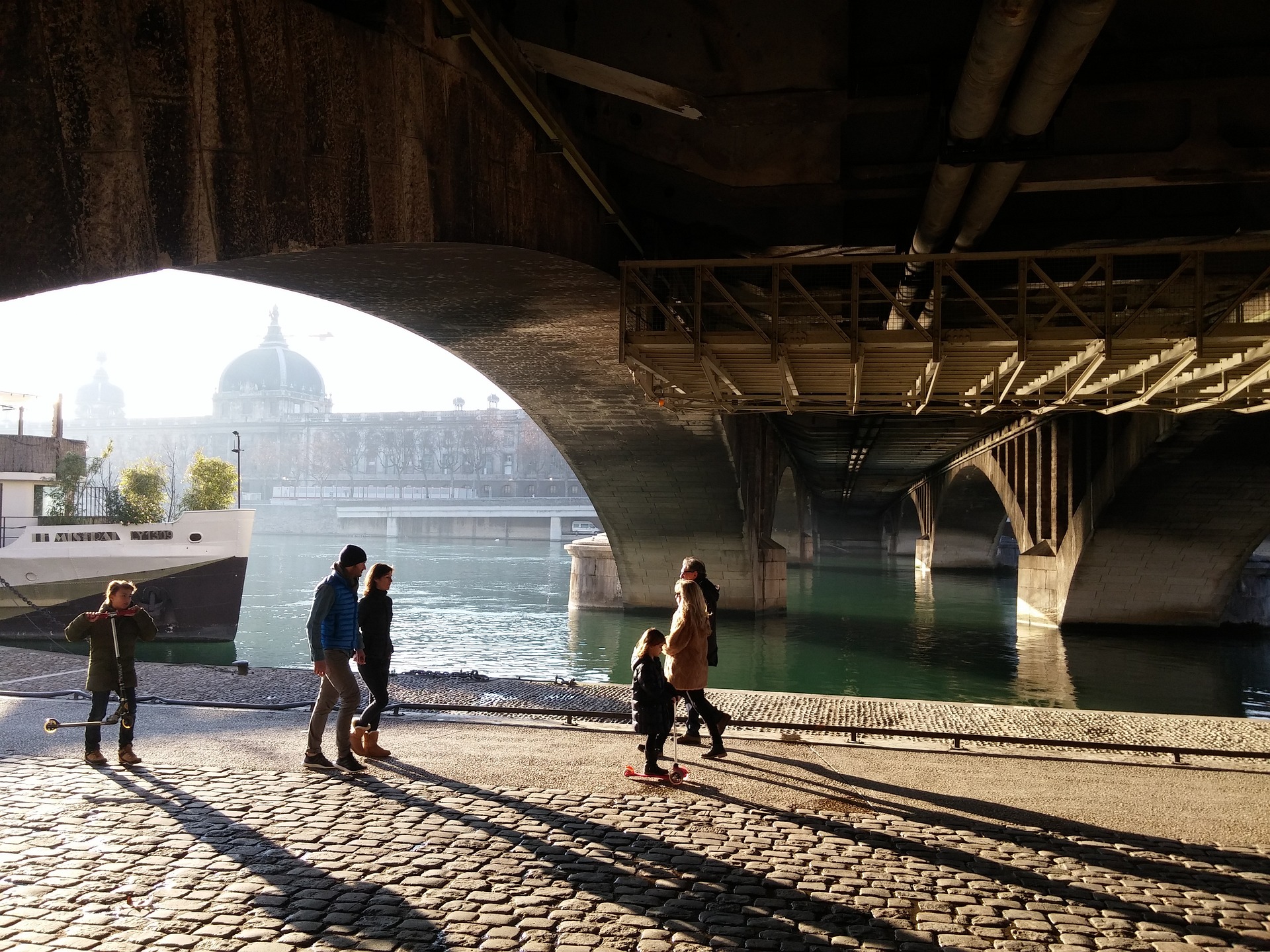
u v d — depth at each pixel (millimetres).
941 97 13008
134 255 6504
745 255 18359
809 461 61500
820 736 13922
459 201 11531
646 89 13414
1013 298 15180
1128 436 32875
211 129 7273
